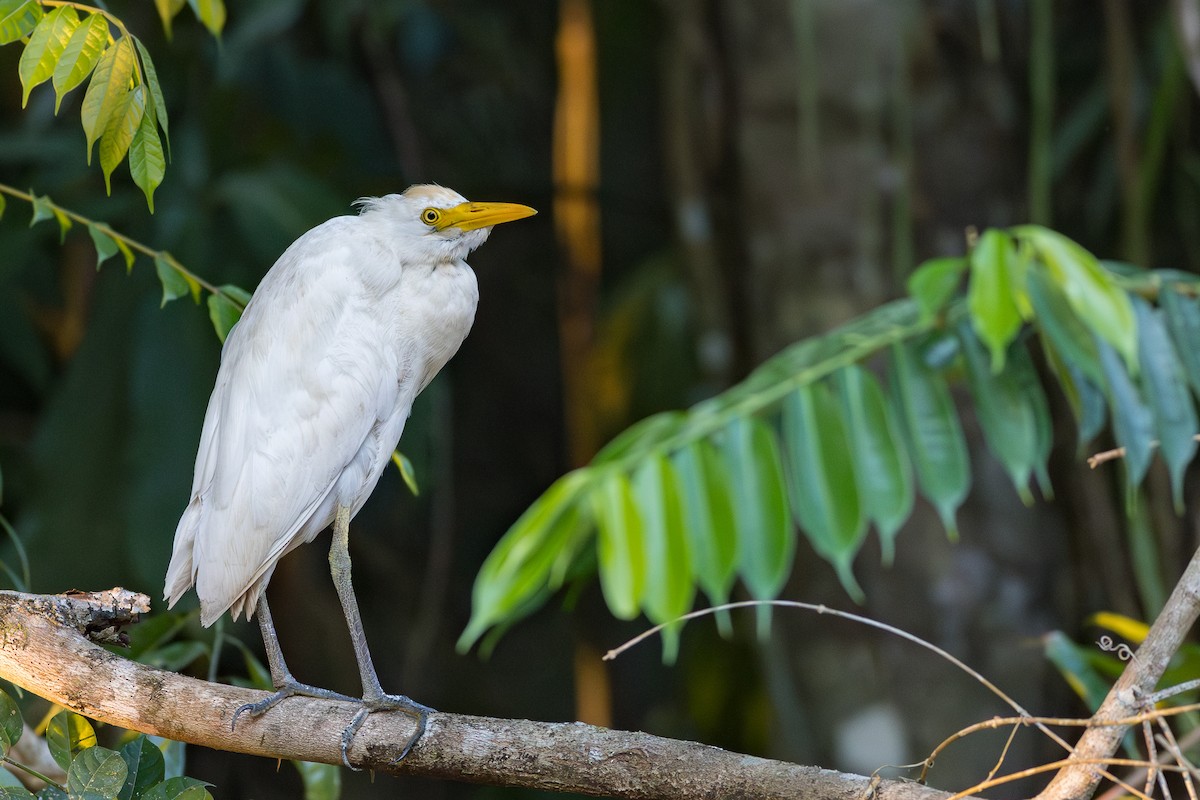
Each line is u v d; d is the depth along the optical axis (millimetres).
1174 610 3729
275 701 4566
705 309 10656
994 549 8539
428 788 12680
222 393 5543
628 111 14641
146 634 6105
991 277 6461
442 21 13211
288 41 12477
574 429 13219
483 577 6969
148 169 4484
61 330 11766
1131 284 7254
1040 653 8453
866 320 7461
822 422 6957
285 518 5379
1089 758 3588
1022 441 6930
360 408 5562
